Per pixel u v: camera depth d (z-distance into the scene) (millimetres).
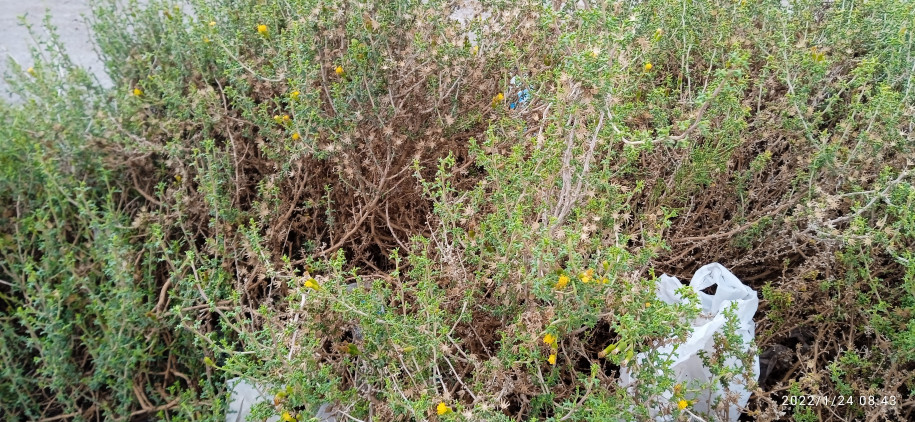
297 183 2928
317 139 2818
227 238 2762
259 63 3289
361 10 2781
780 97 2986
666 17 3240
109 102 3285
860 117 2883
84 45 5363
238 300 2207
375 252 3172
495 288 2406
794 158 2881
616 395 1842
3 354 2309
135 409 2539
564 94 2010
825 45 3219
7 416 2367
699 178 2695
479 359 2330
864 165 2523
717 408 2029
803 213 2514
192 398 2389
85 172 2939
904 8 2977
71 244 2637
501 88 3184
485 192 2781
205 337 2176
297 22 2781
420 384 1934
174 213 2746
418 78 2986
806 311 2586
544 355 2156
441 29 2857
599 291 1789
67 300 2480
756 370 2238
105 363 2314
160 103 3123
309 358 1954
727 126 2570
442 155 3076
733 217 2824
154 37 3561
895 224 2260
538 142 2135
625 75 2100
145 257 2678
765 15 3352
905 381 2160
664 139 1985
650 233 2125
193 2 3656
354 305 1938
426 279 2053
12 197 2738
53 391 2562
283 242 3025
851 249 2326
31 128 2854
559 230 1988
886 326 2217
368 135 2971
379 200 3057
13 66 3172
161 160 3049
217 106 2971
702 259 2879
